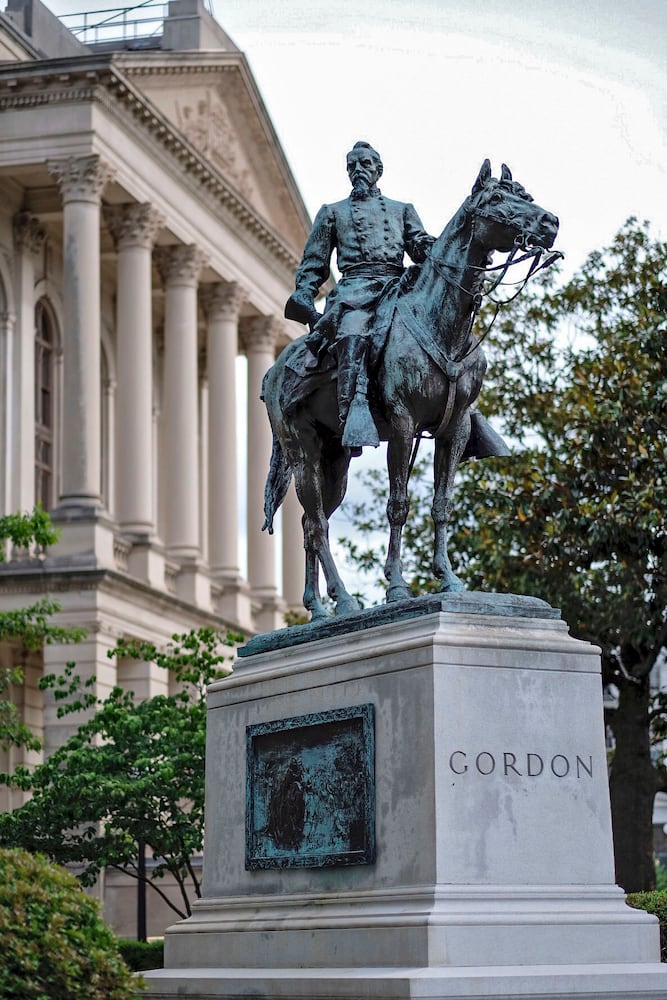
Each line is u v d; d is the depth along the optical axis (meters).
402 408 15.02
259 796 15.65
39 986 12.56
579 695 14.35
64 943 12.75
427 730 13.73
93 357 51.03
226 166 61.75
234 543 60.94
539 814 13.95
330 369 16.11
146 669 51.69
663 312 31.94
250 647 16.58
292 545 67.94
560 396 33.66
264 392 17.17
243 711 16.11
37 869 13.47
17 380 54.84
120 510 53.97
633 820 31.31
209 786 16.52
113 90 51.78
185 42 61.91
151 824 30.30
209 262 59.31
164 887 42.72
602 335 33.72
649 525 29.72
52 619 48.88
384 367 15.15
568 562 31.31
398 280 15.66
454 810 13.59
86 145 51.19
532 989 12.98
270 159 64.31
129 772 30.97
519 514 31.36
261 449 64.75
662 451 30.61
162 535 64.31
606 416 30.88
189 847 30.53
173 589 56.41
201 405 68.69
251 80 60.69
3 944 12.57
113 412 61.28
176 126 55.69
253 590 63.84
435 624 14.05
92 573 48.72
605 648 31.56
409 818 13.83
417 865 13.69
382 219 16.28
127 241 54.75
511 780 13.88
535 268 14.70
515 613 14.46
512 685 14.05
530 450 32.97
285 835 15.27
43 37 59.97
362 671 14.56
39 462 56.47
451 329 14.95
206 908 16.08
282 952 14.71
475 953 13.16
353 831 14.42
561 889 13.85
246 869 15.72
